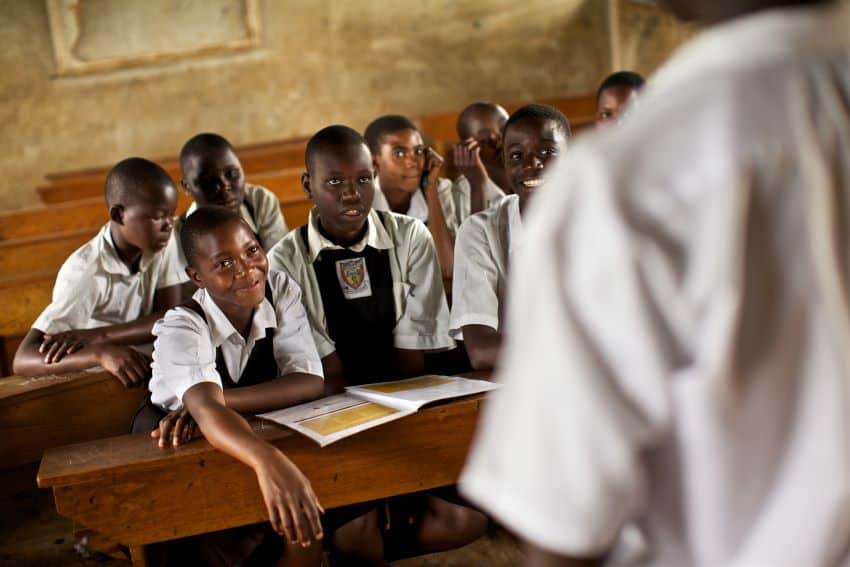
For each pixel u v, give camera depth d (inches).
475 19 291.9
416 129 127.5
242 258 71.4
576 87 299.3
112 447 65.1
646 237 19.5
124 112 275.6
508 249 84.0
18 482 91.8
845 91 20.5
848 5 21.8
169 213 100.1
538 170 83.1
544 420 20.2
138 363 89.6
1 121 268.4
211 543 71.2
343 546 75.4
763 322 19.8
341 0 283.6
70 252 129.0
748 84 20.3
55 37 267.3
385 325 91.0
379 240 90.7
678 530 21.8
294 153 209.2
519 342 21.2
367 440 64.8
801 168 19.6
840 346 19.7
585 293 19.9
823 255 19.5
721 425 19.9
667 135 20.4
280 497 56.9
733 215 19.2
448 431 66.8
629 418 19.7
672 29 289.4
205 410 64.2
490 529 91.7
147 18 273.0
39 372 92.6
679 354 19.9
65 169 274.1
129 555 71.0
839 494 20.0
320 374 76.0
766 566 20.5
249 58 280.5
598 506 19.9
